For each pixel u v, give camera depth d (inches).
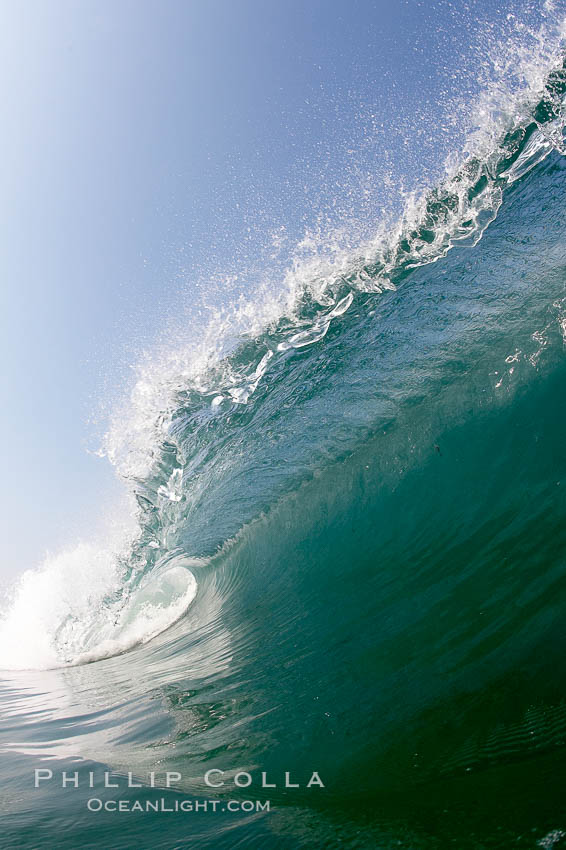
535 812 54.1
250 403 246.1
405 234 220.8
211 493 261.1
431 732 82.3
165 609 287.4
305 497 216.5
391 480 180.4
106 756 103.3
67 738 125.6
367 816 62.7
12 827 67.6
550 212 185.5
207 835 61.7
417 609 125.1
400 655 110.7
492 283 181.5
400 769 75.5
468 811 58.6
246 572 234.8
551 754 66.0
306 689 115.6
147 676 180.7
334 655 126.9
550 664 83.4
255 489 239.0
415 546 153.0
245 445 243.6
